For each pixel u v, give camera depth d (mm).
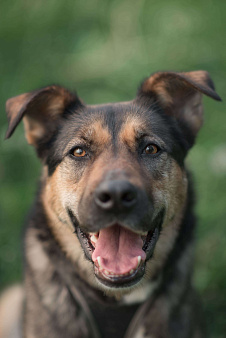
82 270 598
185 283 624
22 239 650
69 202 566
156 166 567
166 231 598
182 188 598
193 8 1230
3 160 943
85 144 568
